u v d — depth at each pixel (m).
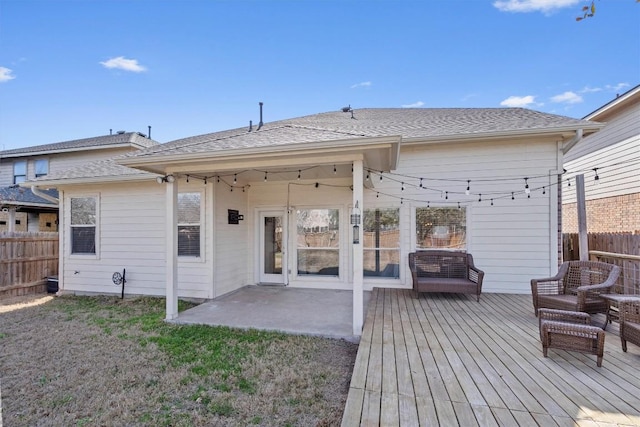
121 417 2.66
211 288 6.70
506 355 3.29
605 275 4.60
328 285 7.57
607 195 9.23
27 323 5.29
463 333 3.99
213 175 6.61
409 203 6.95
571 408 2.30
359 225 4.41
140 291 7.37
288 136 4.95
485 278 6.55
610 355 3.27
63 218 7.84
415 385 2.66
